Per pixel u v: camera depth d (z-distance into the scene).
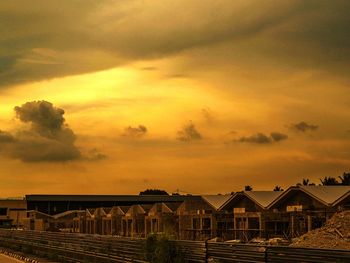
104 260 25.17
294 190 45.66
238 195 51.06
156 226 57.97
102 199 118.31
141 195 116.38
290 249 14.60
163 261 19.70
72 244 31.17
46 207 118.88
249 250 16.27
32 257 34.31
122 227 67.00
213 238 45.78
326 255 13.43
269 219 45.53
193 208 55.50
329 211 41.88
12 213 119.62
